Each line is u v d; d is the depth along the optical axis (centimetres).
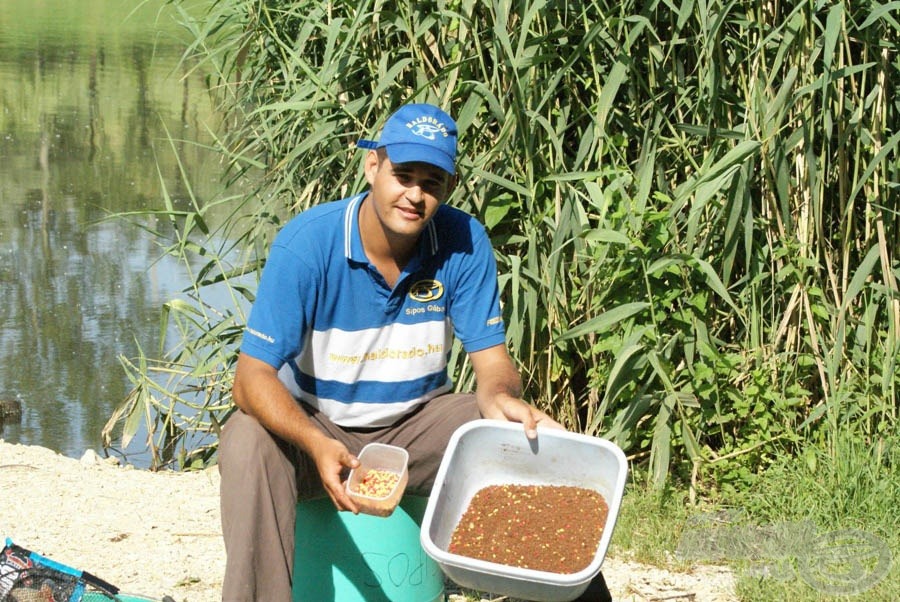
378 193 299
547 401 498
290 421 291
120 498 474
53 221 1059
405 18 489
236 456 292
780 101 453
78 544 417
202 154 1345
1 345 760
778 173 469
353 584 317
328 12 508
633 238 464
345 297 309
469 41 489
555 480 312
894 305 482
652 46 486
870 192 484
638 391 477
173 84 1808
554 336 485
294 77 515
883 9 446
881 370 485
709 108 466
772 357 485
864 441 479
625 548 420
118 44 2203
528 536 294
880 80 478
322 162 534
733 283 505
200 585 383
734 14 488
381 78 483
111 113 1564
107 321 808
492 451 314
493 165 497
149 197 1146
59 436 630
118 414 617
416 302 316
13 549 301
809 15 476
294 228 308
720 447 502
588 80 488
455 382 484
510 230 508
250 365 302
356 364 316
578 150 504
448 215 324
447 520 301
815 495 445
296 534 319
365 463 298
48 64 1928
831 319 487
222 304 812
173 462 594
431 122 300
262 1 533
